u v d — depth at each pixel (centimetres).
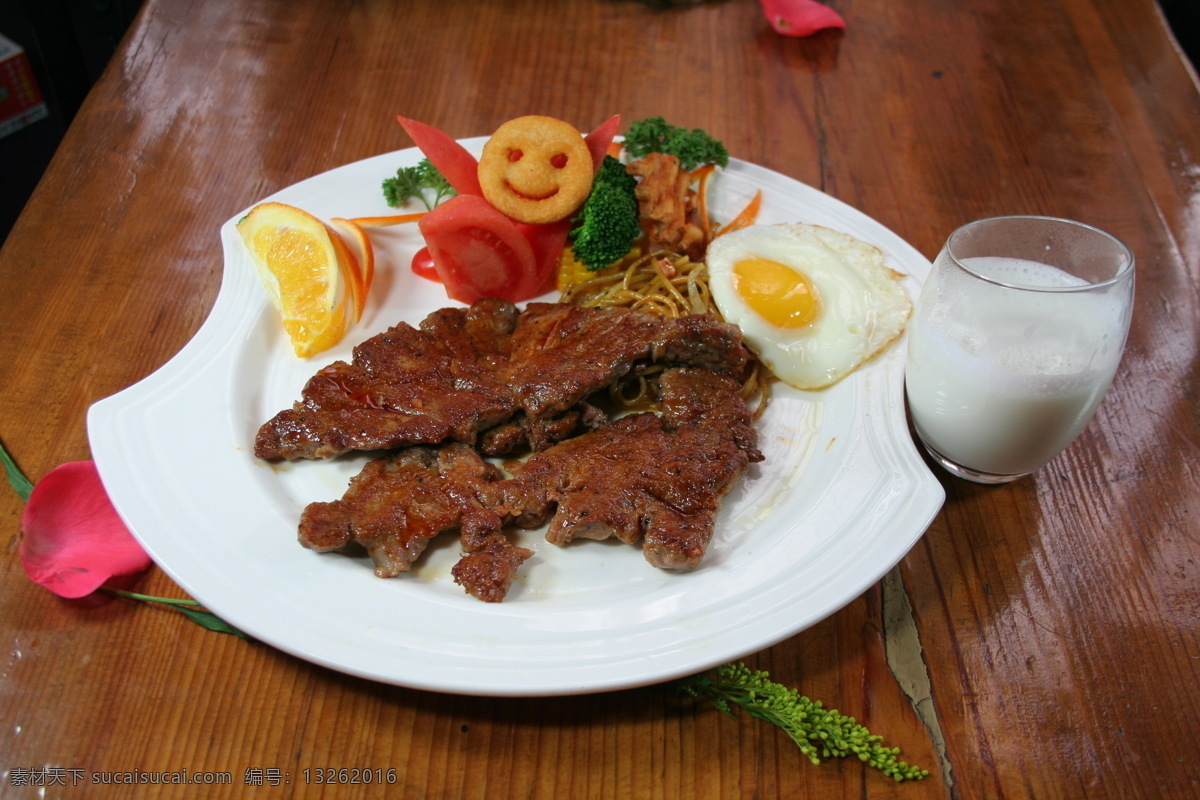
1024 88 71
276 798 39
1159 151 66
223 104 67
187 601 43
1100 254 45
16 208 79
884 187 63
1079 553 46
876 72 72
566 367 48
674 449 46
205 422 48
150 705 41
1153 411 51
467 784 39
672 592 42
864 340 50
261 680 41
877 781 40
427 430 46
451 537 45
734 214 58
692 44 74
